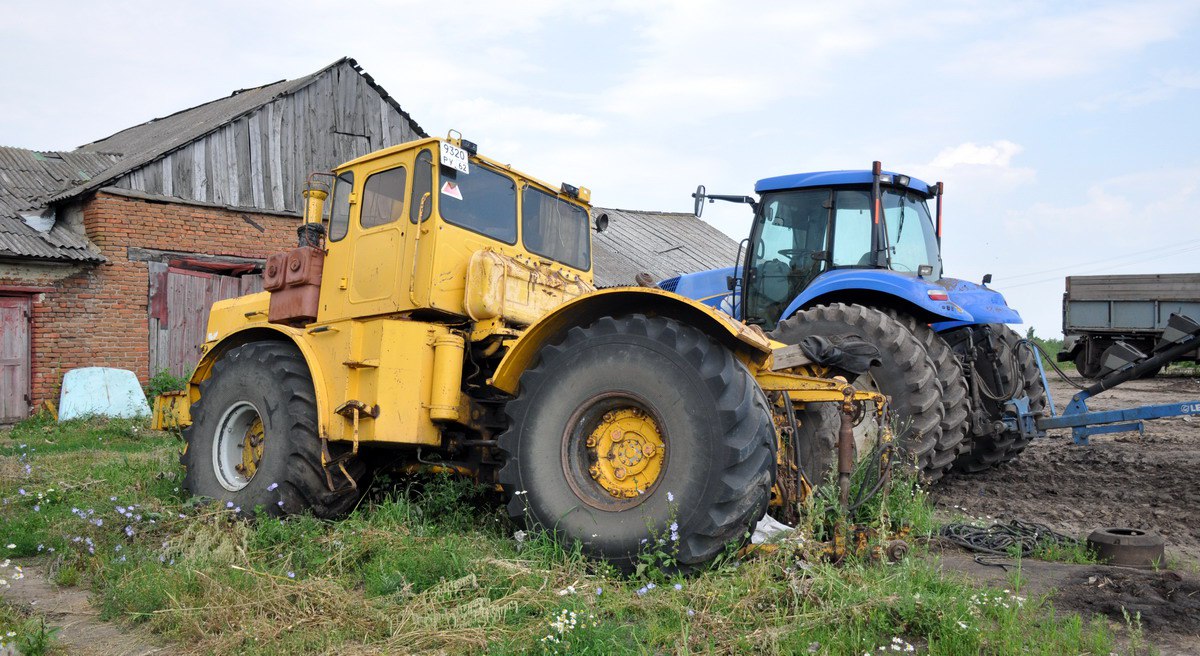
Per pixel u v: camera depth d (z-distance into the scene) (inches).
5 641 121.6
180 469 233.9
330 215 206.7
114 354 496.1
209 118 614.9
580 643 116.4
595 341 159.9
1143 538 166.4
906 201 286.4
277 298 214.2
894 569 144.3
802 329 252.4
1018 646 114.4
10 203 497.0
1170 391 539.2
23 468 270.7
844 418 157.6
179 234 523.8
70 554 171.8
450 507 184.4
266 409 196.1
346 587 147.9
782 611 127.3
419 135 663.8
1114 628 124.7
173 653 124.7
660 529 145.6
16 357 468.8
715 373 146.9
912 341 235.6
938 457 242.8
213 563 155.7
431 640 121.0
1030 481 276.2
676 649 115.6
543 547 152.0
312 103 597.9
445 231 184.2
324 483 188.2
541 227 212.8
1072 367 734.5
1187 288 612.1
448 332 181.5
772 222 296.5
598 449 160.7
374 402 179.3
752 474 143.6
